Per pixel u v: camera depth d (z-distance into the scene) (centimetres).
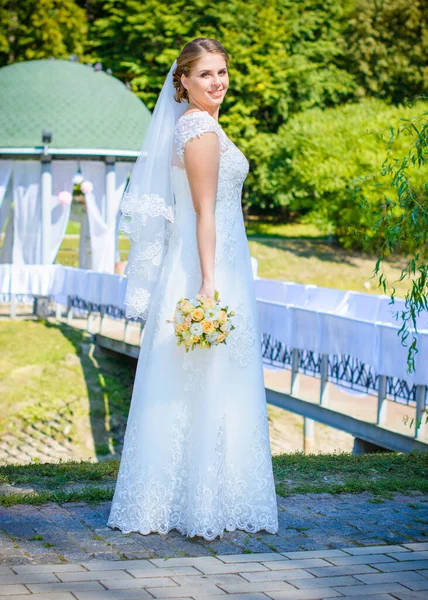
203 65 412
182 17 3484
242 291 421
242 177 424
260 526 418
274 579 351
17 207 1941
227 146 415
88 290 1686
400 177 532
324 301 1392
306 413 1135
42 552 377
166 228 429
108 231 2000
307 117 3086
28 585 332
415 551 392
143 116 2122
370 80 3941
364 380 1044
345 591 340
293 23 3734
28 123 1936
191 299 400
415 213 521
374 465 618
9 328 1748
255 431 420
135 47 3628
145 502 412
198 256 416
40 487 511
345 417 1046
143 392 418
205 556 379
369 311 1285
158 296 423
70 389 1466
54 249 1977
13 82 2028
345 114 3047
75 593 326
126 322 1575
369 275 2738
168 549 389
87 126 1967
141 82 3456
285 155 3166
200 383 408
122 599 322
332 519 448
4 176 1927
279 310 1172
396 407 1094
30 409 1379
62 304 1914
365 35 3928
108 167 1983
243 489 420
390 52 3950
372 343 973
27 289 1822
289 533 420
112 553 380
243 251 425
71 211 2162
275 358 1257
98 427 1377
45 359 1559
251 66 3447
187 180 416
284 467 599
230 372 416
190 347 409
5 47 3866
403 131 546
